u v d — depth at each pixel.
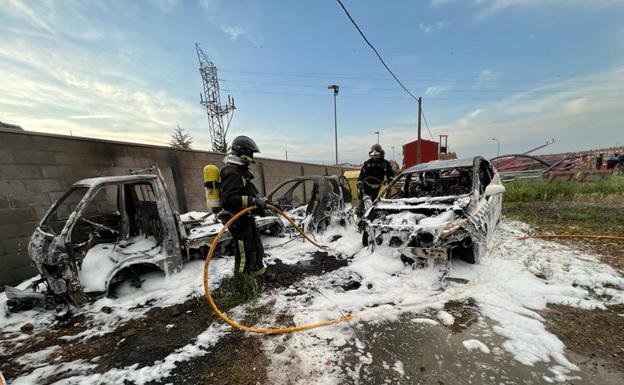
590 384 1.50
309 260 3.93
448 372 1.66
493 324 2.09
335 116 21.84
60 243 2.65
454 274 2.91
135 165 5.40
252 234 3.12
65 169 4.27
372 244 3.66
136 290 3.18
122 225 3.81
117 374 1.85
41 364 2.02
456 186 4.37
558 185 7.96
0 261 3.59
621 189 7.35
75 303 2.73
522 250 3.58
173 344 2.18
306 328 2.21
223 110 29.95
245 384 1.68
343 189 6.18
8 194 3.66
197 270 3.62
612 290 2.41
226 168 3.00
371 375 1.68
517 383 1.54
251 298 2.78
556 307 2.26
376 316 2.31
